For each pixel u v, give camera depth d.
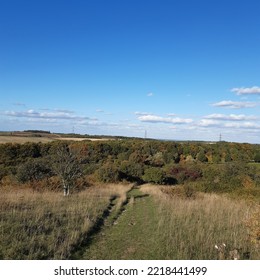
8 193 20.16
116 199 22.31
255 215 9.38
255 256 8.30
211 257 8.28
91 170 43.69
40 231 10.40
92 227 12.05
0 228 10.05
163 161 62.94
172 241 9.59
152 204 19.77
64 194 22.08
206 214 13.47
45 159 32.69
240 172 33.12
